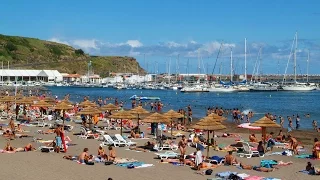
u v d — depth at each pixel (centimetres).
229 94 15212
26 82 19500
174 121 4922
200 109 8444
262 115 7206
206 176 2323
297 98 12975
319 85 17912
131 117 3850
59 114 5503
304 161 2873
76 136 3959
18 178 2203
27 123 4950
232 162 2664
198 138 3541
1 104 7119
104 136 3497
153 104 8356
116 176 2295
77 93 16112
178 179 2250
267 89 16250
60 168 2478
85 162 2641
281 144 3616
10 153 2983
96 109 4309
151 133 4144
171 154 2897
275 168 2583
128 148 3294
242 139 3906
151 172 2411
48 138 3769
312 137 4341
